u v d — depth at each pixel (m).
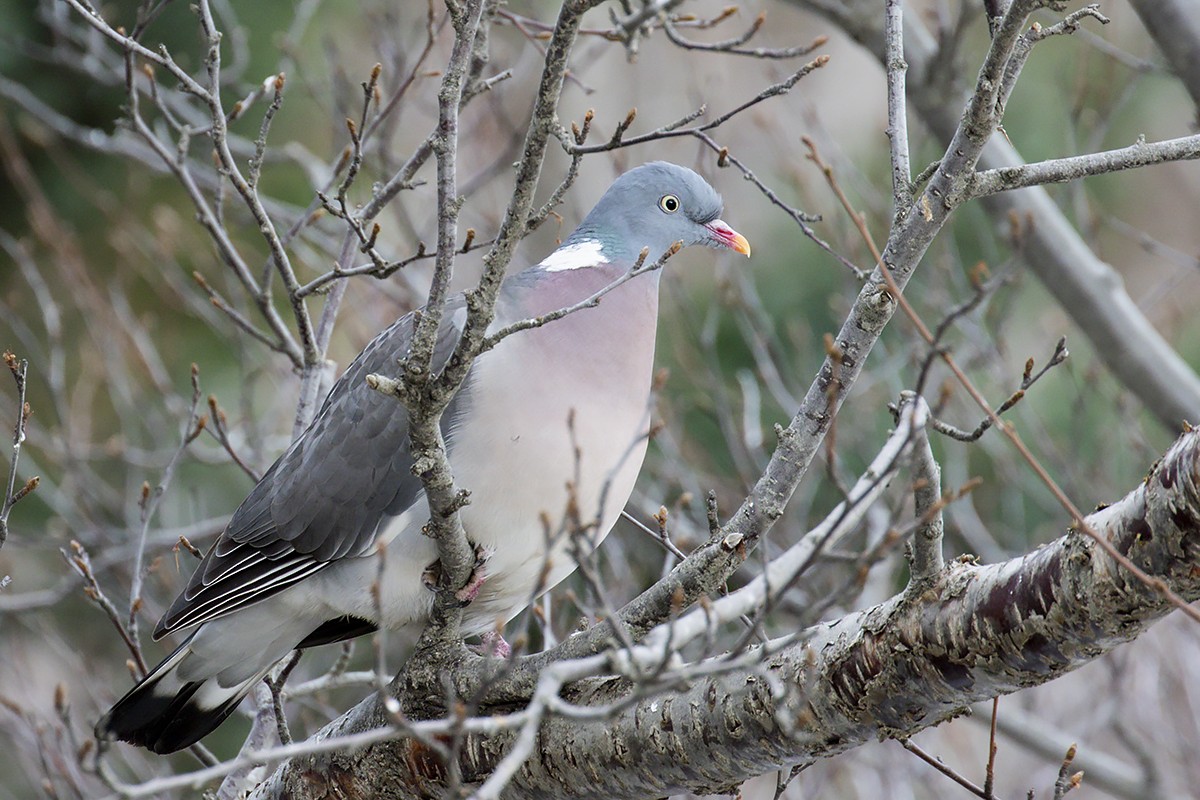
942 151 11.78
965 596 5.92
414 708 7.30
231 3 14.38
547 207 5.91
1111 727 12.43
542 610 8.79
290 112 14.86
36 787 12.80
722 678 6.35
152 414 12.88
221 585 8.15
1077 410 12.43
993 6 6.52
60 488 14.17
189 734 8.38
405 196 14.61
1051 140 14.94
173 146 14.23
